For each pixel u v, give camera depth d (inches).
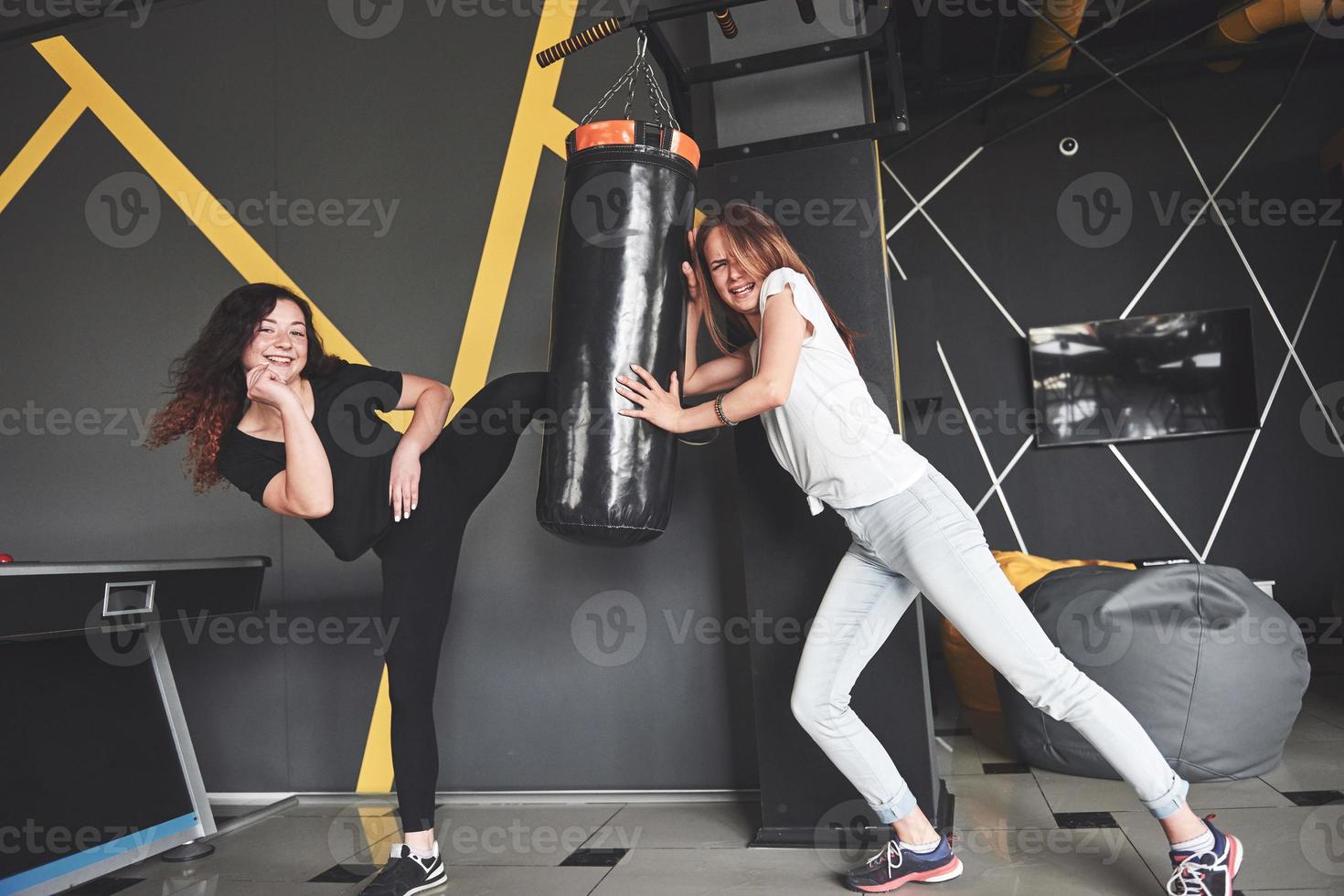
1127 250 224.4
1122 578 111.2
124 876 94.4
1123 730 69.9
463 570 118.4
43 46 140.8
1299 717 135.9
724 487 111.7
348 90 127.9
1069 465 223.6
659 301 78.2
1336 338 212.5
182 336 131.3
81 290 135.7
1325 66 217.3
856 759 79.0
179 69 134.9
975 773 115.6
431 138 124.1
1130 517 219.9
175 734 105.7
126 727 100.5
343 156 127.2
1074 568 129.3
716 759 110.4
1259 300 216.7
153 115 135.3
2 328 138.0
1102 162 227.3
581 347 77.4
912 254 234.2
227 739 124.7
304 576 123.9
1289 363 214.4
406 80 125.8
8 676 90.4
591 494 75.9
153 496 130.1
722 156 97.6
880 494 75.0
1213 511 215.9
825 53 95.2
